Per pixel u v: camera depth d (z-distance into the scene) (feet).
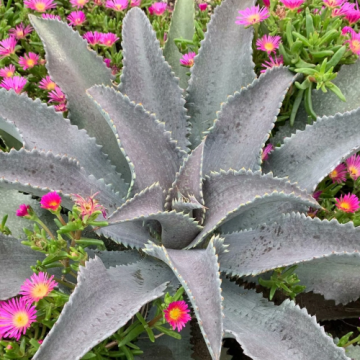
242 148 2.58
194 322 2.61
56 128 2.53
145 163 2.40
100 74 2.92
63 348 1.74
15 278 2.22
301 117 3.05
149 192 2.17
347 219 2.61
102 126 2.78
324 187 2.91
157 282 2.33
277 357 1.99
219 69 2.84
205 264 2.05
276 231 2.30
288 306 2.16
